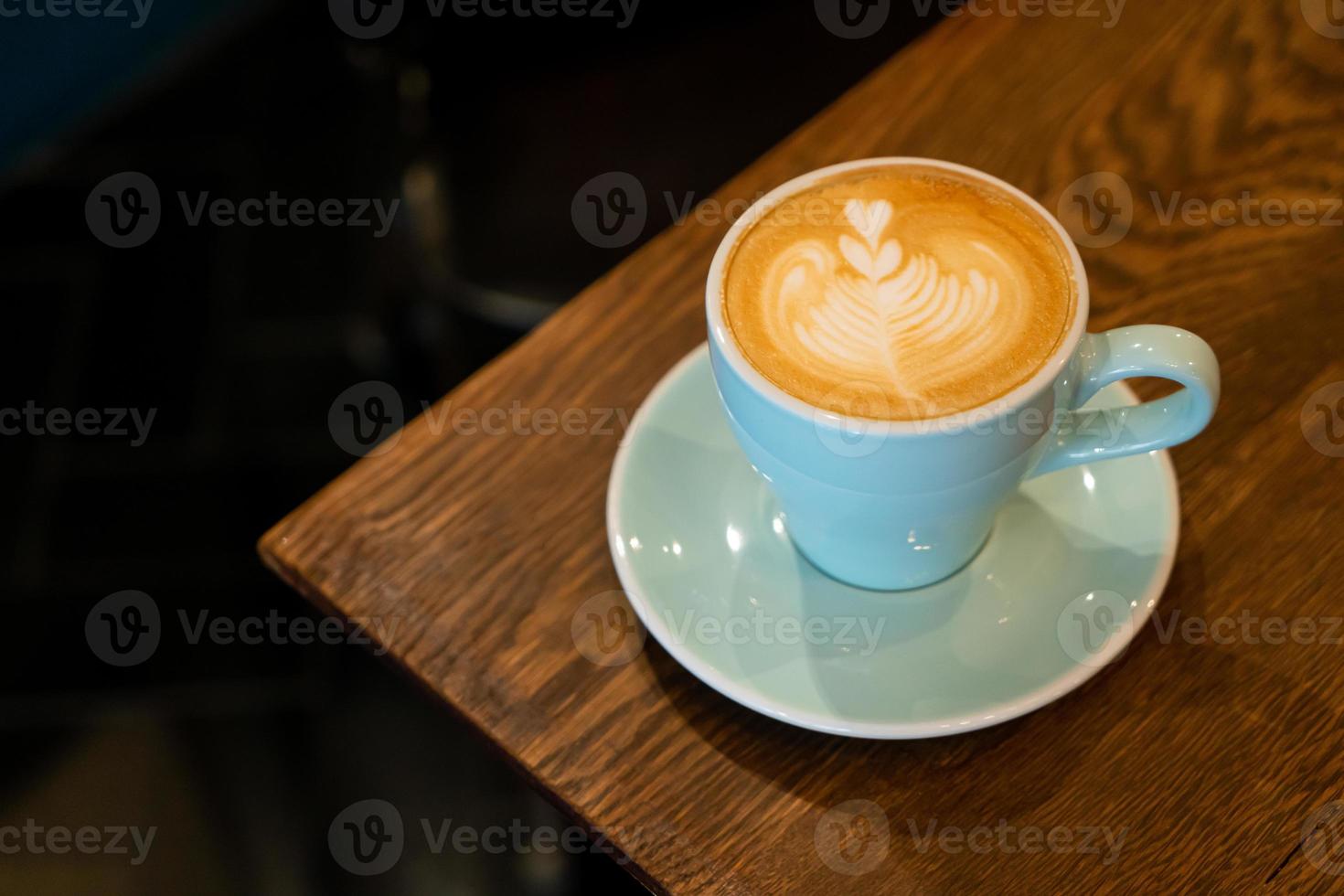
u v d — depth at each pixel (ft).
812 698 1.87
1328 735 1.84
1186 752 1.85
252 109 5.11
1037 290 1.86
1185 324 2.08
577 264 2.80
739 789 1.87
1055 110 2.26
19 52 4.75
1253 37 2.29
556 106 2.97
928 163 1.96
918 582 1.96
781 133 2.86
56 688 3.74
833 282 1.88
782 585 1.97
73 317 4.59
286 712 3.62
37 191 4.94
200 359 4.46
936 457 1.78
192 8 5.20
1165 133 2.22
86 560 4.00
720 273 1.89
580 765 1.89
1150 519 1.94
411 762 3.47
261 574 3.92
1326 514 1.96
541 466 2.06
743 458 2.04
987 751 1.87
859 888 1.81
